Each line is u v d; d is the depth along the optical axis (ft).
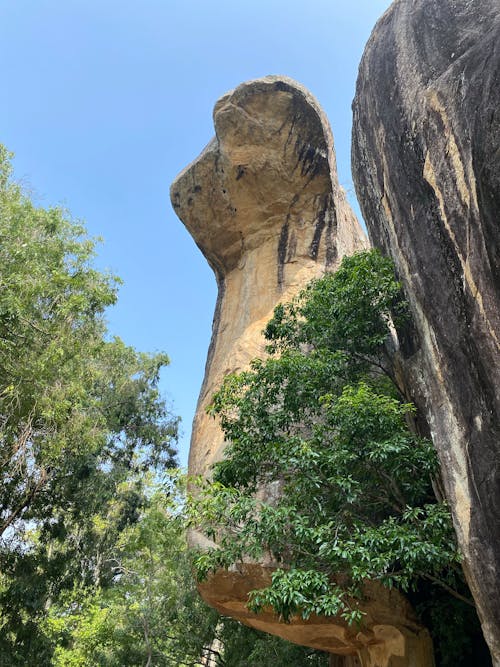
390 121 29.81
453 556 21.91
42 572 54.95
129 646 61.26
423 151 26.76
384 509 29.73
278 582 22.57
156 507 62.23
